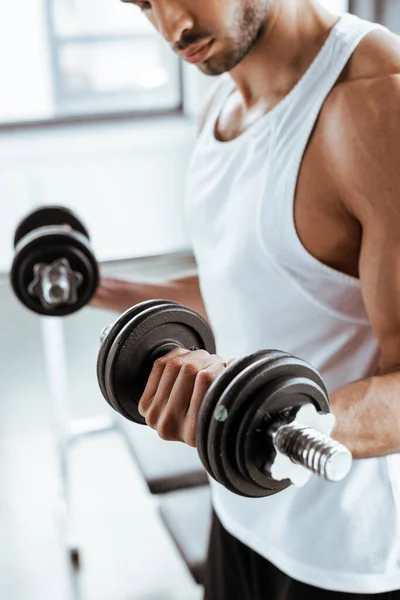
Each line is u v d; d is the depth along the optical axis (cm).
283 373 48
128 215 350
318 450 45
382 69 67
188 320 62
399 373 66
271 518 85
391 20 200
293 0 73
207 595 103
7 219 333
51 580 161
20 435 222
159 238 356
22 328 300
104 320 304
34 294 104
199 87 337
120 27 370
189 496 137
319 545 81
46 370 265
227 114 87
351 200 68
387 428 63
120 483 198
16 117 342
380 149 65
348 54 70
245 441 47
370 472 79
